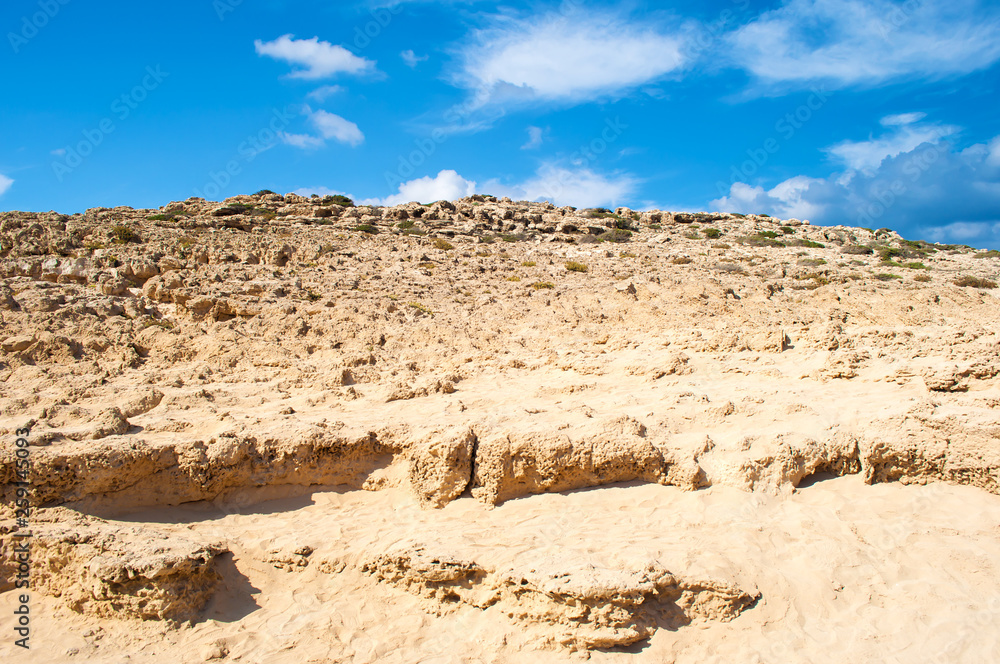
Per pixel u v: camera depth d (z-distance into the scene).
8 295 16.95
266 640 7.51
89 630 7.64
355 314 18.78
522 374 14.90
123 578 7.54
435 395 13.05
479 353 16.48
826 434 9.91
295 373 14.29
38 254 21.84
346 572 8.41
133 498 9.27
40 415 10.90
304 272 24.59
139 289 19.88
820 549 8.27
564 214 53.69
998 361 10.79
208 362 15.26
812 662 6.90
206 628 7.69
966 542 8.24
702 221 55.38
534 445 9.54
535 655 7.23
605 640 7.08
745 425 10.63
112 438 9.46
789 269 34.62
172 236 27.98
